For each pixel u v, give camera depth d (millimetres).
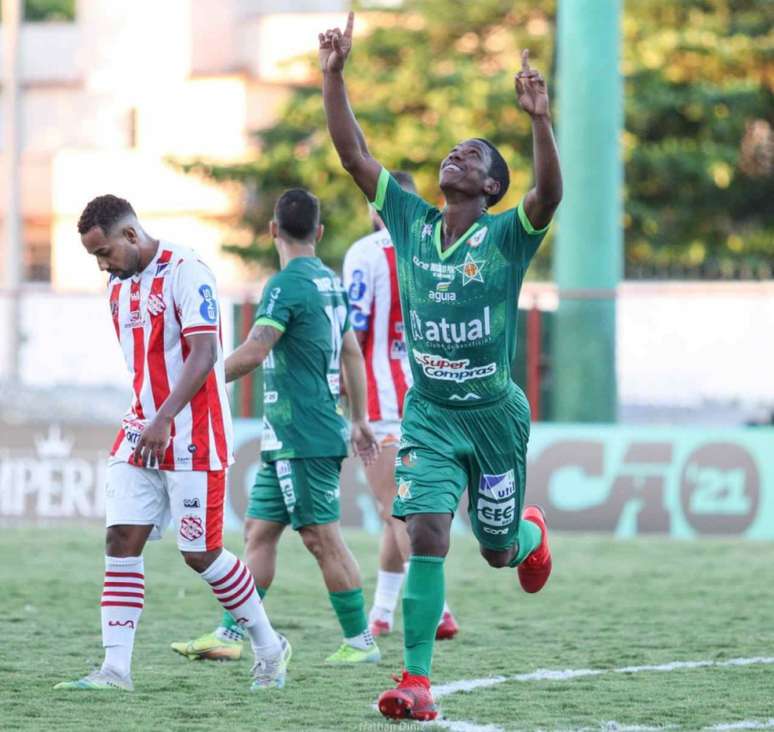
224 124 113938
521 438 17750
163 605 27625
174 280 18109
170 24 115500
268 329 20688
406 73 85750
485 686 19438
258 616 19078
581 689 19234
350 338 22250
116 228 17984
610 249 49562
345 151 17750
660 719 17203
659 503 42531
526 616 26859
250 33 114500
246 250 87750
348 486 43312
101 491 44938
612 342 45312
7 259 79938
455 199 17125
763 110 91625
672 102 86000
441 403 17516
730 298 44406
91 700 18078
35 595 28891
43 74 118000
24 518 45438
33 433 45688
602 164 49438
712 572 33812
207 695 18547
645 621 26188
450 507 17250
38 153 117875
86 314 45938
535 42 88250
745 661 21688
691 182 88312
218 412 18547
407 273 17391
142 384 18391
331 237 83000
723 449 42344
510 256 16953
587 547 38969
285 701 18188
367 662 21500
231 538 40281
